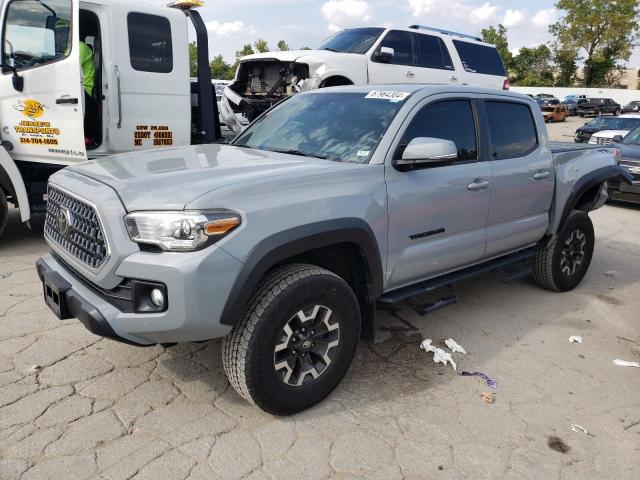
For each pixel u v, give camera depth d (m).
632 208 10.27
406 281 3.69
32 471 2.51
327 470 2.63
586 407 3.30
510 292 5.28
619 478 2.69
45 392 3.14
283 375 2.94
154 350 3.69
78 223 2.95
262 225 2.73
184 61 6.09
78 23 5.01
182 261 2.53
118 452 2.67
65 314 2.95
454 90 4.01
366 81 8.84
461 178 3.84
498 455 2.81
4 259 5.47
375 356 3.79
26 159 5.67
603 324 4.61
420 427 3.01
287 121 4.09
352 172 3.21
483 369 3.70
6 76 5.56
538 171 4.60
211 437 2.82
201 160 3.31
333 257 3.36
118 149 5.72
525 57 68.25
